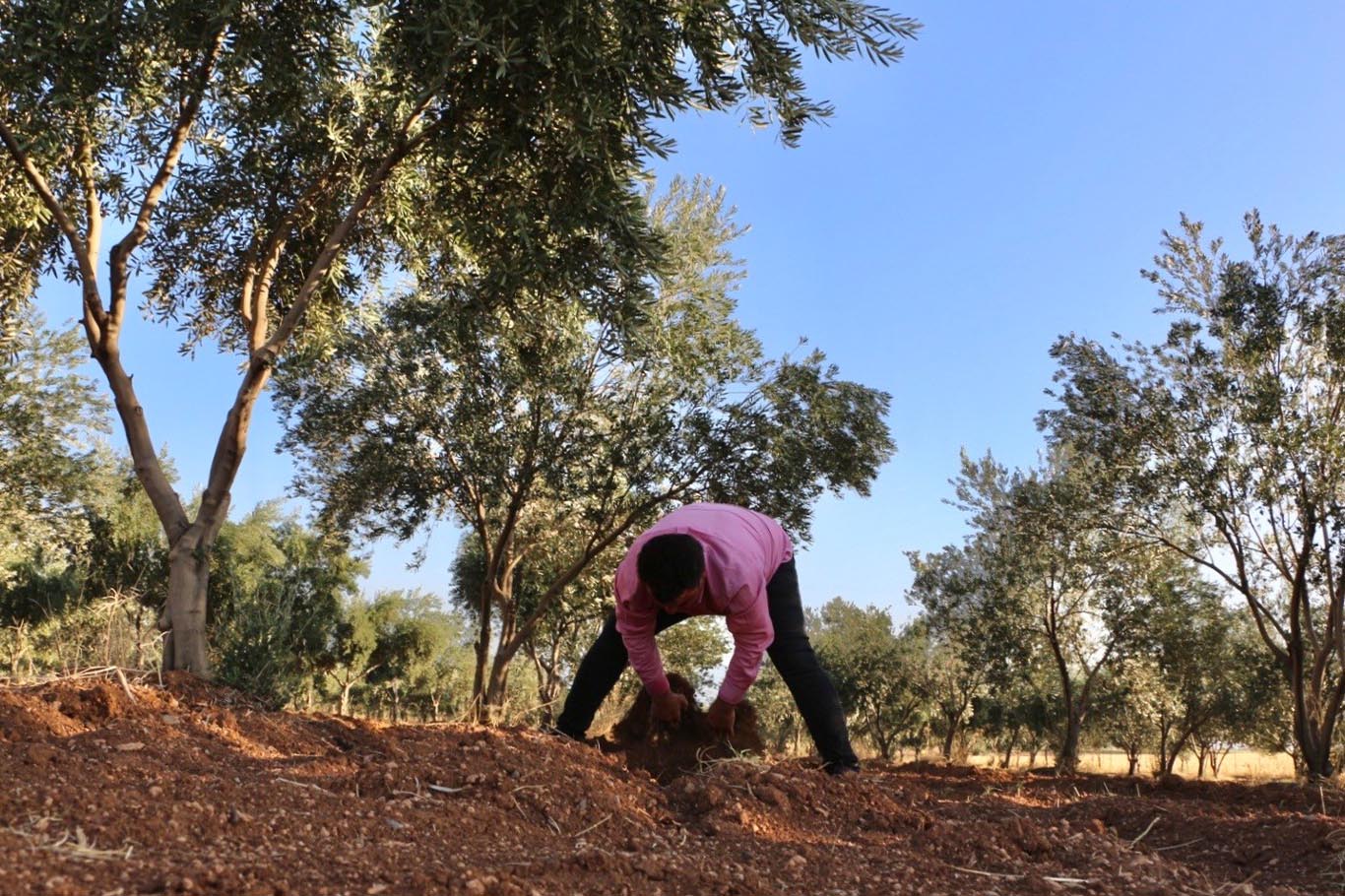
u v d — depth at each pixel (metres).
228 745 3.99
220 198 8.62
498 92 6.99
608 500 12.97
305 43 7.55
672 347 12.23
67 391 16.16
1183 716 20.03
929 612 19.77
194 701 5.14
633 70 6.62
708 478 12.46
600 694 4.92
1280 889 3.02
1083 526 15.77
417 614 22.86
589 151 6.65
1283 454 12.41
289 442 13.21
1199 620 18.28
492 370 12.53
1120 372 14.20
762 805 3.41
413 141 7.37
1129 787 8.44
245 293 8.39
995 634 18.31
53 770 2.87
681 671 19.20
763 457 12.41
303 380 12.80
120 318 7.40
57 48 6.89
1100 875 2.93
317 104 8.12
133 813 2.45
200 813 2.52
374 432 12.95
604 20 6.55
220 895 1.99
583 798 3.19
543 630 18.17
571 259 7.26
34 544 16.33
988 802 4.94
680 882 2.50
